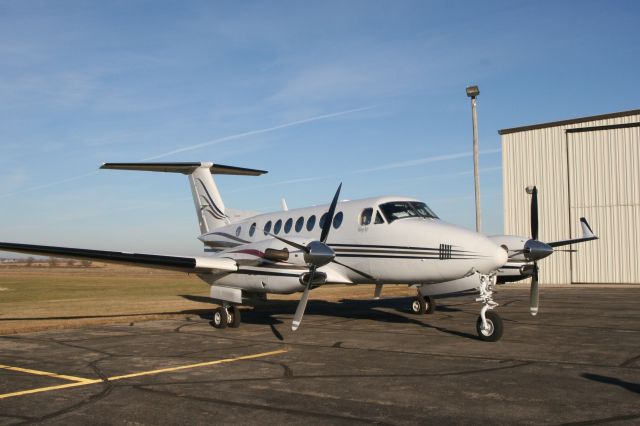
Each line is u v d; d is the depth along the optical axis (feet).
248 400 18.70
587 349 28.45
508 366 24.08
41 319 46.68
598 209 97.30
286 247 37.83
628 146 95.14
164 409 17.71
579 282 98.32
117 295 84.38
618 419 16.06
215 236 56.80
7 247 35.96
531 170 104.01
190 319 47.06
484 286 33.86
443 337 33.81
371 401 18.42
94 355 28.14
